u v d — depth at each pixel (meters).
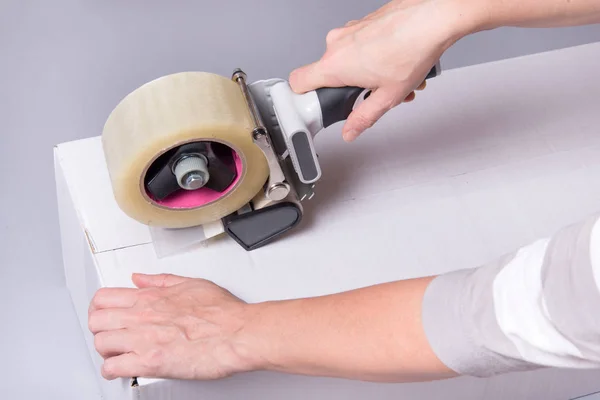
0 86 1.83
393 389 1.10
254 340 0.90
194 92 0.92
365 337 0.81
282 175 0.99
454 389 1.15
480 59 1.98
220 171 0.97
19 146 1.74
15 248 1.58
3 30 1.94
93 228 1.10
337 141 1.22
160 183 0.96
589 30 2.08
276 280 1.06
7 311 1.49
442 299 0.75
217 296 0.97
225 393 1.02
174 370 0.93
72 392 1.41
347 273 1.07
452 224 1.13
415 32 0.91
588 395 1.38
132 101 0.92
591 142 1.24
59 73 1.86
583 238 0.62
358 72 0.95
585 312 0.62
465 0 0.90
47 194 1.67
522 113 1.27
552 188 1.17
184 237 1.07
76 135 1.76
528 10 0.91
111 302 0.98
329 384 1.06
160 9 2.00
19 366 1.43
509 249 1.10
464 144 1.23
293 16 2.01
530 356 0.68
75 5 2.01
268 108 1.00
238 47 1.93
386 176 1.18
